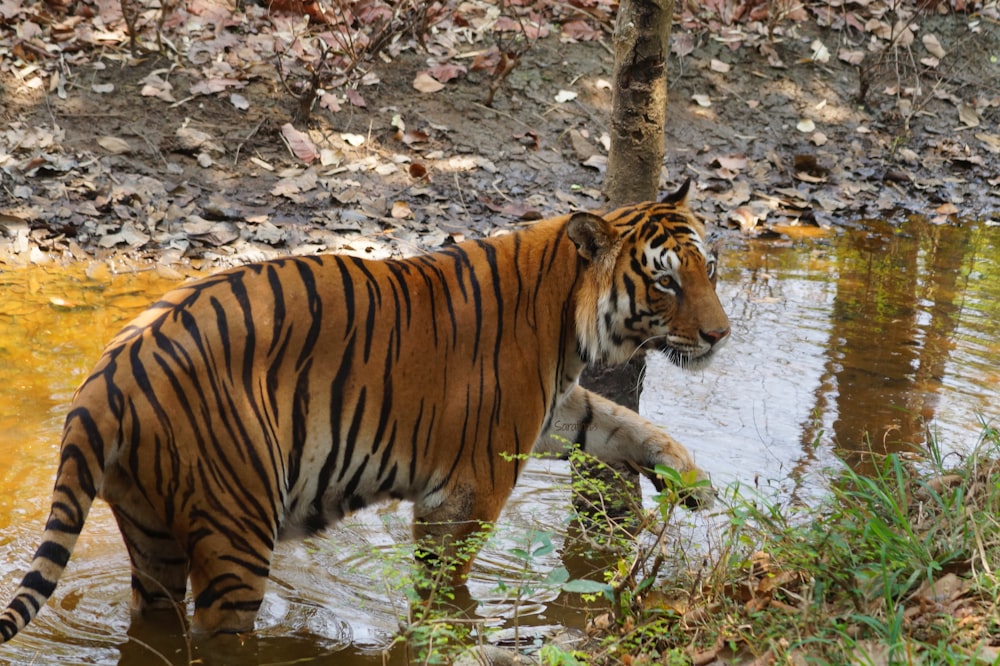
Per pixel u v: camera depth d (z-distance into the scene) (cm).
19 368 1148
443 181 1694
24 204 1492
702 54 2067
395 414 780
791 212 1797
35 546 874
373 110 1802
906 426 1130
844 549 699
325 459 766
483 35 1989
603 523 884
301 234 1518
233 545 726
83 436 676
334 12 1855
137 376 694
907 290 1520
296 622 823
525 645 788
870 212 1839
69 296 1330
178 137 1652
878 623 614
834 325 1394
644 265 839
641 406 1180
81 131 1631
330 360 756
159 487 707
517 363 818
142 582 788
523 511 1005
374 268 791
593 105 1911
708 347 848
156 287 1368
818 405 1184
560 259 844
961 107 2127
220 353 716
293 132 1695
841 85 2100
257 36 1861
